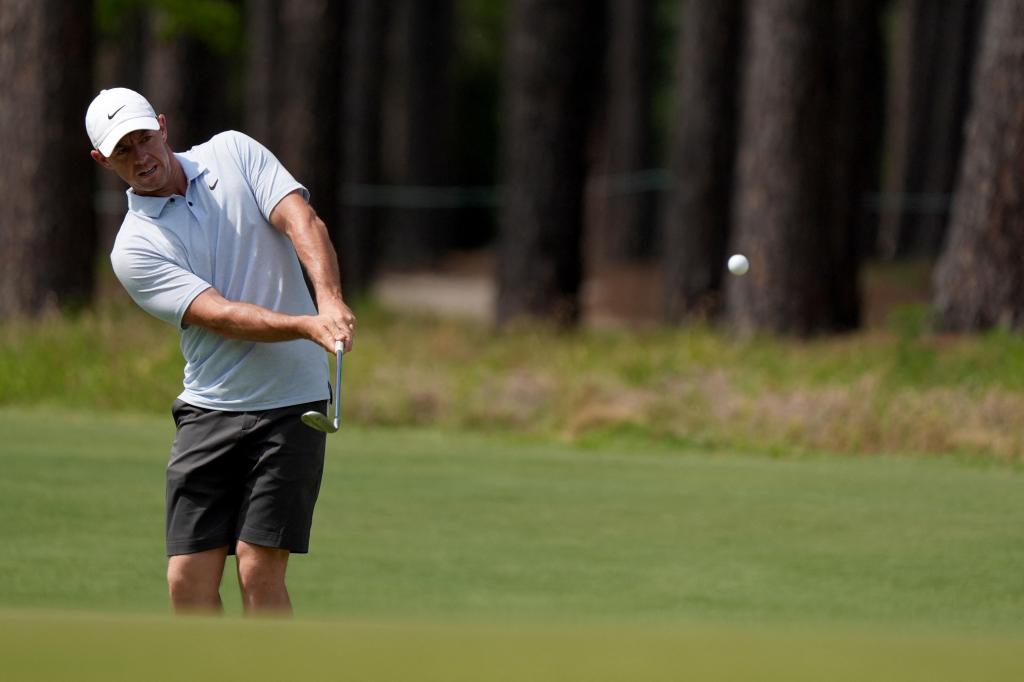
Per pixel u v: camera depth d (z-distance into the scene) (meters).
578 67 65.12
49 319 46.34
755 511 24.47
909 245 109.44
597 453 32.28
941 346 42.44
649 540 21.69
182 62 80.56
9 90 50.50
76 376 40.06
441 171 127.50
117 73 109.31
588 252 137.50
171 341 43.06
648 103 121.50
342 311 13.86
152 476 27.42
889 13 138.25
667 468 29.94
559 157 65.00
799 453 32.41
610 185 126.56
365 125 104.94
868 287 95.75
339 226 65.38
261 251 14.76
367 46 105.56
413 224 136.50
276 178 14.91
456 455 31.58
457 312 92.25
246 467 14.72
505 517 23.66
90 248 51.66
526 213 65.25
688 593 17.80
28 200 50.41
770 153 53.50
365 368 40.81
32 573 18.78
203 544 14.77
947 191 102.94
